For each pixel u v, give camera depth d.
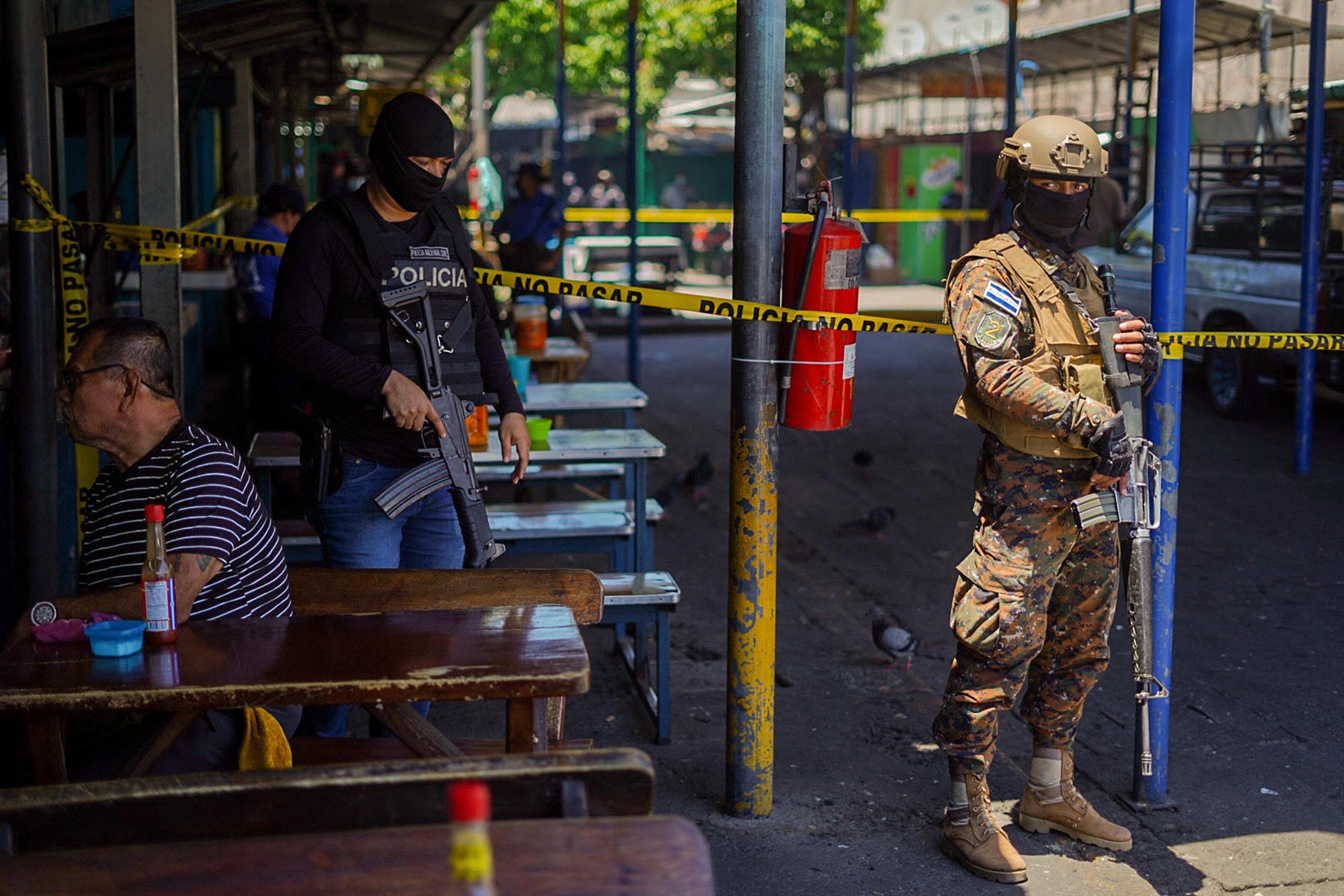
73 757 2.88
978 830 3.64
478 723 4.81
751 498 3.78
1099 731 4.67
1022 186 3.47
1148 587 3.72
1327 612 5.96
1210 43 14.20
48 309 4.30
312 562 4.99
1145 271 11.76
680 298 3.77
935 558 7.10
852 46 10.99
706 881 1.76
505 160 34.50
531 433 5.20
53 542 4.40
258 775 2.05
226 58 8.06
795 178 3.74
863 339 16.88
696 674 5.36
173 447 2.99
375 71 17.06
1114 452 3.29
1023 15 19.20
